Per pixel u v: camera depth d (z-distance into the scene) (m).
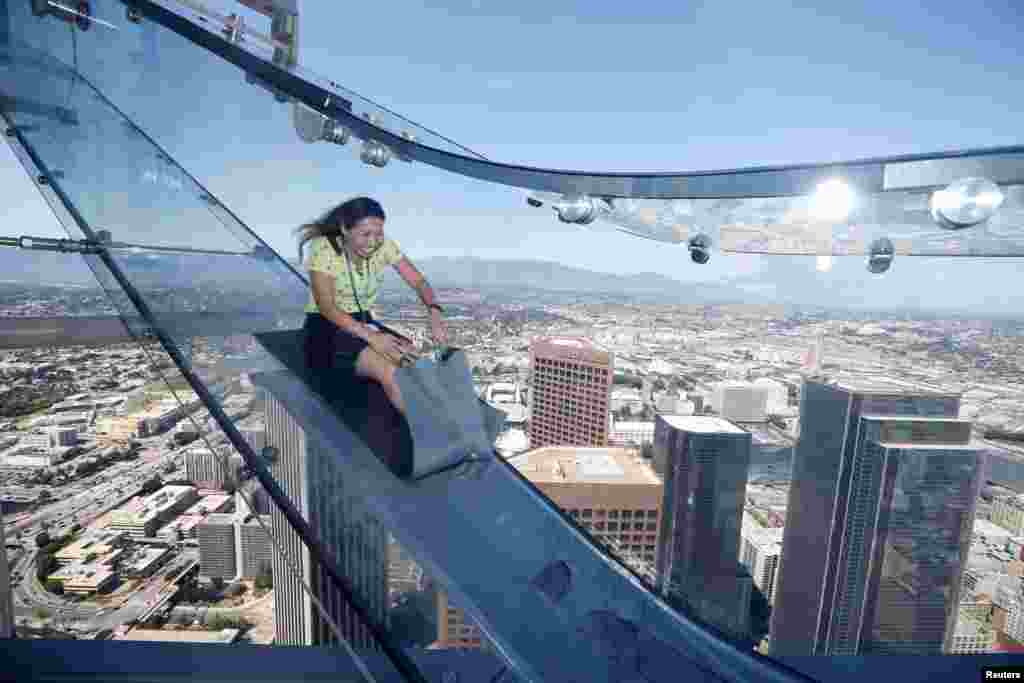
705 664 1.51
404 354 1.61
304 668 1.61
